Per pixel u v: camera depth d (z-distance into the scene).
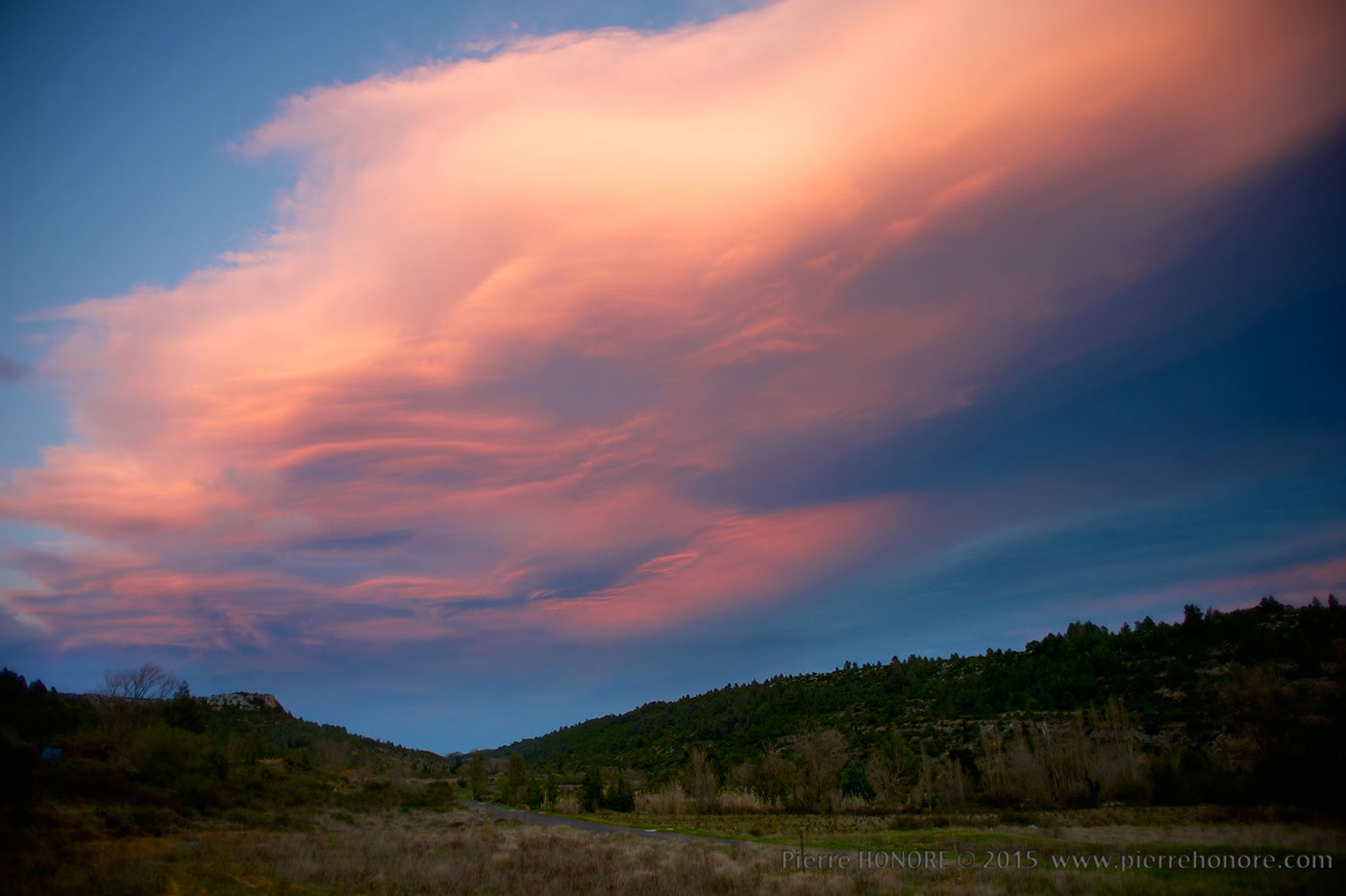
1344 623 73.94
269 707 117.31
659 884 20.67
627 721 189.38
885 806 58.50
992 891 17.55
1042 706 90.62
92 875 17.59
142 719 50.97
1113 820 37.28
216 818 32.91
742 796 65.44
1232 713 47.44
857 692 133.50
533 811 71.44
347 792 57.34
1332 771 37.69
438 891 18.94
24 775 28.00
